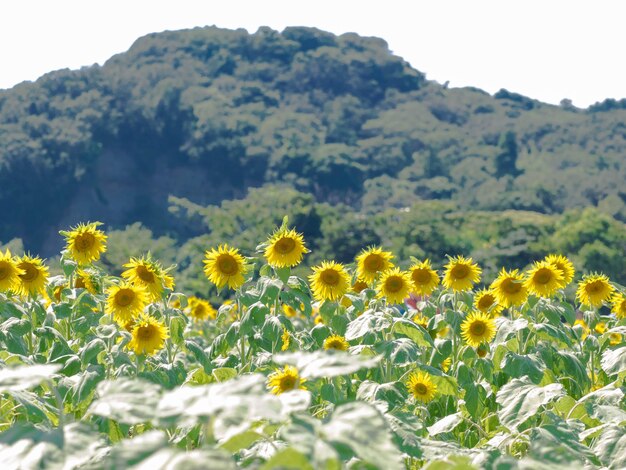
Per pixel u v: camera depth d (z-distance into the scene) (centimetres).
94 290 657
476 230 7938
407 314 685
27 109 15038
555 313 607
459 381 536
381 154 16188
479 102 19638
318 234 8056
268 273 604
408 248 7512
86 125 14650
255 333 588
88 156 14400
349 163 15025
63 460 170
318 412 366
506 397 318
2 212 13638
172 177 15238
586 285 673
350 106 17800
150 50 18850
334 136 16812
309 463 158
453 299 657
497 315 677
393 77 19812
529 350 574
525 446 302
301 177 14862
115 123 15112
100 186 14712
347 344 580
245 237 7738
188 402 167
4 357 439
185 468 145
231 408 162
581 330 673
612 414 315
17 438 174
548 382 507
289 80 18838
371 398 400
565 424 280
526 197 14062
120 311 521
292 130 15600
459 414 354
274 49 19425
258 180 15175
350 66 19212
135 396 174
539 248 7475
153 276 552
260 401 165
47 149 14138
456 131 17900
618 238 7606
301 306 591
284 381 412
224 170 15212
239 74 18512
